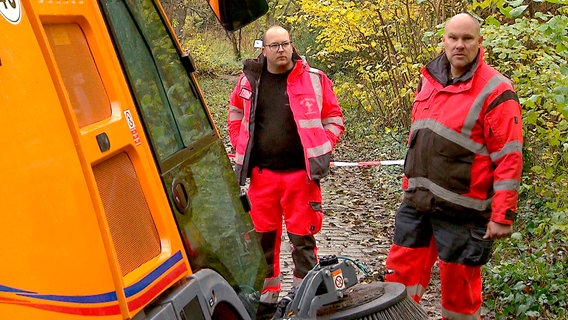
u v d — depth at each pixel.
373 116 16.88
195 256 3.26
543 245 6.79
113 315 2.61
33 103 2.50
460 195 4.88
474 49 4.80
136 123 3.00
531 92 6.30
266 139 5.70
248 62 5.77
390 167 12.80
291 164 5.73
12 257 2.49
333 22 13.30
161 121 3.24
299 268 5.77
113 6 3.07
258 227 5.79
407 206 5.23
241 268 3.72
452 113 4.87
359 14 12.66
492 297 6.47
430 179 4.98
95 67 2.87
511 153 4.69
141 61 3.20
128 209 2.87
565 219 6.37
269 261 5.82
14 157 2.49
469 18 4.80
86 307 2.57
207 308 3.14
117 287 2.62
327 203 10.98
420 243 5.21
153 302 2.94
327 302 4.14
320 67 20.73
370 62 16.33
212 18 34.69
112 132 2.81
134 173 2.95
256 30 33.31
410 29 12.43
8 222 2.49
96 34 2.89
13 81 2.46
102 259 2.58
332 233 9.25
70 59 2.75
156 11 3.43
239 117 6.00
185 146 3.40
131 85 3.05
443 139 4.89
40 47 2.54
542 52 6.43
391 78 13.95
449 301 5.10
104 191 2.75
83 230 2.56
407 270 5.24
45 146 2.52
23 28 2.51
